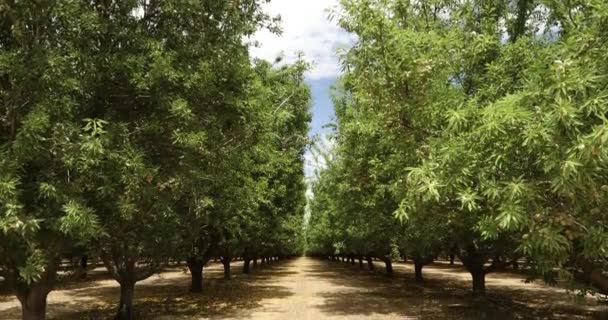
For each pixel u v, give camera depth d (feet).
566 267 23.61
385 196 52.75
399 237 58.39
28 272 20.99
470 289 81.46
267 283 92.79
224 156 32.01
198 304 59.41
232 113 30.91
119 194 24.18
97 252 31.32
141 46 25.13
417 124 23.65
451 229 40.60
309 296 69.05
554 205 18.20
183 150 27.30
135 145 25.50
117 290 77.25
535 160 17.95
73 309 55.77
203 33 27.45
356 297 68.03
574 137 15.42
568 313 52.54
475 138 19.62
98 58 24.36
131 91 26.08
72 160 20.59
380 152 51.21
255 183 61.05
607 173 17.02
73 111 23.94
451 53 26.48
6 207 18.79
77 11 22.62
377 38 22.57
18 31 21.15
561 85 15.51
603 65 17.56
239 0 28.55
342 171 65.92
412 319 48.42
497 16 35.65
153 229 39.01
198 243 67.51
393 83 22.08
